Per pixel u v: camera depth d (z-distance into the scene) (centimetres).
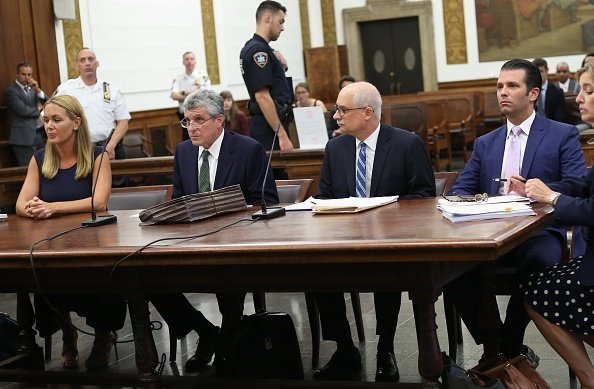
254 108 631
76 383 373
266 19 621
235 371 374
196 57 1362
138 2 1229
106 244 321
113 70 1175
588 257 314
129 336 502
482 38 1684
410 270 281
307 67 1717
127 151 1016
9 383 440
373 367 409
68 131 432
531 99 392
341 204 352
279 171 639
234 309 403
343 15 1767
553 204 320
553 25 1633
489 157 403
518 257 369
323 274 293
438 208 332
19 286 346
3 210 683
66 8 1045
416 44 1753
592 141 443
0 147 930
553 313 322
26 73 925
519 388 302
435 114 1277
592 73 314
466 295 358
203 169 430
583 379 323
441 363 288
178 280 317
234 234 314
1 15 965
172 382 348
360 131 402
